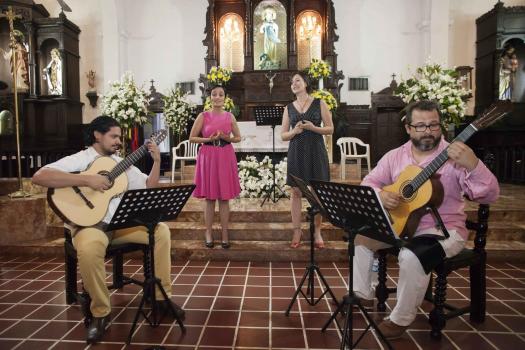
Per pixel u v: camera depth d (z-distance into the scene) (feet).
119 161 9.36
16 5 29.76
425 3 31.37
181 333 8.53
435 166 7.69
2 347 8.02
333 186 6.92
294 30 31.09
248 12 31.01
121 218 7.71
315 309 9.73
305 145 12.65
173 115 27.14
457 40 31.71
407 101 15.62
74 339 8.36
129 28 33.60
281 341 8.15
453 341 8.11
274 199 18.43
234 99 31.32
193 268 13.14
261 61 31.48
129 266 13.53
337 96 31.14
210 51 31.63
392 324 7.98
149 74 33.65
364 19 32.42
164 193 7.90
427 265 7.53
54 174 8.21
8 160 25.02
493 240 15.01
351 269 7.29
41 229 16.01
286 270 12.88
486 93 30.30
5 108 30.27
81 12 32.65
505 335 8.36
